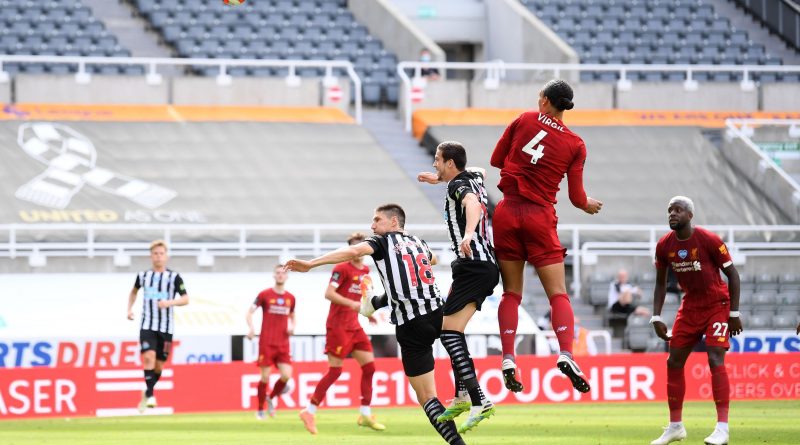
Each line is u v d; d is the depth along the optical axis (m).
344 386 59.28
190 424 49.53
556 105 29.61
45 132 87.38
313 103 97.25
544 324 70.19
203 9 108.25
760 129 96.81
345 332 45.34
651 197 88.56
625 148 94.25
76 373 56.16
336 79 97.56
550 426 45.28
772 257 81.06
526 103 100.06
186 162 86.62
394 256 29.34
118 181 83.25
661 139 95.69
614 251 83.00
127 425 49.31
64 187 81.44
